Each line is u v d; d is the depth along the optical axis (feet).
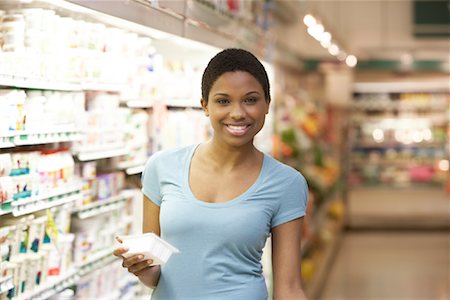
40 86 10.37
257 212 8.40
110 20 11.89
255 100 8.34
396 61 42.68
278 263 8.65
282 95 34.78
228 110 8.27
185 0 13.25
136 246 8.06
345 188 45.88
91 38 12.21
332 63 40.88
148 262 8.16
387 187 45.98
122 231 14.43
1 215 10.50
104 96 12.98
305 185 8.84
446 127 46.73
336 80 45.11
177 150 8.93
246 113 8.27
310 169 33.60
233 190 8.47
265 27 21.44
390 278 32.30
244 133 8.30
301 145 33.22
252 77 8.29
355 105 47.34
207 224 8.31
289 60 33.65
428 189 45.75
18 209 10.04
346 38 40.75
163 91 15.88
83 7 9.92
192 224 8.34
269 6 22.33
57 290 11.43
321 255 31.86
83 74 11.94
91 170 12.88
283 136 31.32
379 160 47.11
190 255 8.35
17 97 9.87
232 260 8.34
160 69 15.20
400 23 44.47
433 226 45.83
